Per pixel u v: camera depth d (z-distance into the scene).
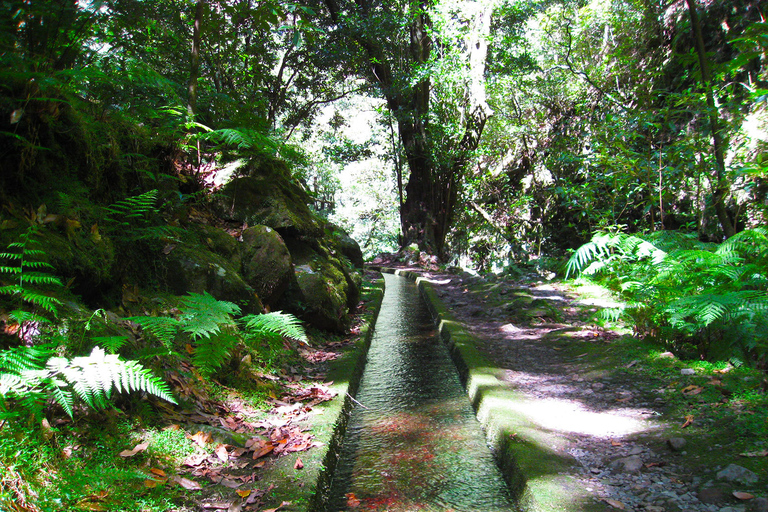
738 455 2.23
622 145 5.64
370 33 13.55
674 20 10.63
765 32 3.62
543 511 1.85
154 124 4.33
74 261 2.52
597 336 4.73
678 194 8.00
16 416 1.73
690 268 3.68
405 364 4.46
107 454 1.93
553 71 15.61
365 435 2.95
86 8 3.53
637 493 2.00
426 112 15.77
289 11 5.11
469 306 7.03
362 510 2.13
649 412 2.88
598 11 12.82
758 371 3.17
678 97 5.24
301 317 4.40
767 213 4.66
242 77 9.34
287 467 2.15
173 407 2.46
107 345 2.04
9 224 2.37
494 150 18.69
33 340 2.04
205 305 2.55
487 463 2.58
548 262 9.54
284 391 3.15
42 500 1.54
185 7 6.71
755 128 5.60
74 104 3.16
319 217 6.43
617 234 4.37
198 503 1.82
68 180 2.90
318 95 17.58
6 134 2.47
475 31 14.89
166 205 3.74
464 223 22.27
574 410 3.01
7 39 2.75
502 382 3.57
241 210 4.58
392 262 16.09
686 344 3.89
